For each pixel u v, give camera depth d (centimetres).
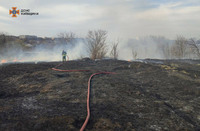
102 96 575
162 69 1129
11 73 895
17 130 328
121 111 460
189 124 407
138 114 448
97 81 773
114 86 700
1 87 653
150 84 762
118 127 371
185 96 614
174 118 435
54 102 507
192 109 500
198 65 1459
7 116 388
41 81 755
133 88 684
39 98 541
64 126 359
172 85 747
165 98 591
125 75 949
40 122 368
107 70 1095
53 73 922
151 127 383
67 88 654
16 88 649
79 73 938
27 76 834
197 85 746
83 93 600
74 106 481
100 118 410
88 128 362
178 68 1210
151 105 516
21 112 419
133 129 368
